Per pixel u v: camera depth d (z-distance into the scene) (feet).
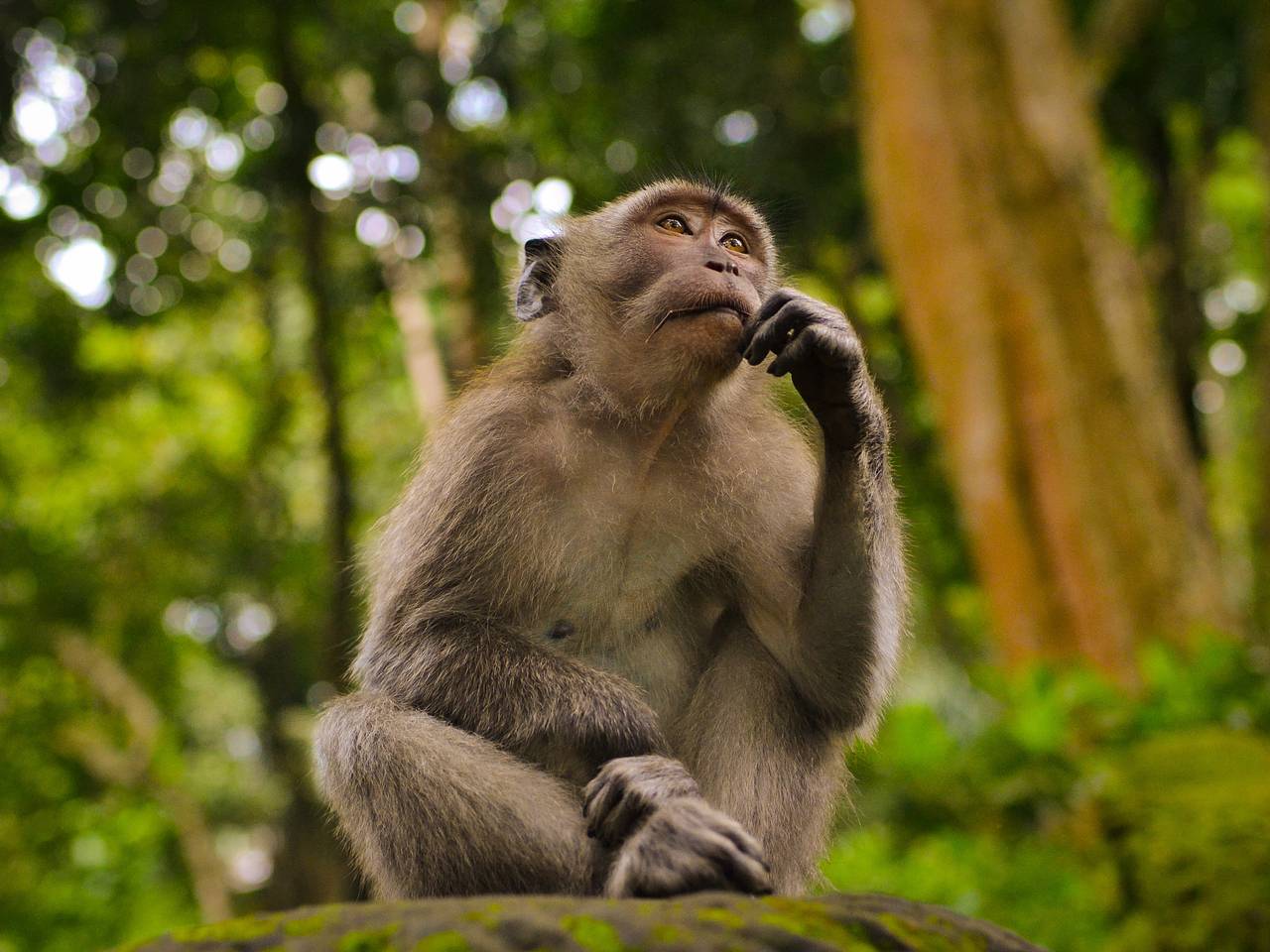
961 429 42.27
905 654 17.16
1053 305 41.86
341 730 14.05
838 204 55.62
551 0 55.93
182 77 51.01
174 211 54.60
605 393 15.43
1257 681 31.32
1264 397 46.24
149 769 73.20
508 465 15.05
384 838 13.47
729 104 54.49
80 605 72.33
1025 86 42.83
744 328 14.58
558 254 17.11
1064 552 40.75
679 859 10.79
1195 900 22.90
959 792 30.42
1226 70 55.26
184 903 76.69
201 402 73.05
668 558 15.21
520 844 12.74
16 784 71.46
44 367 64.54
